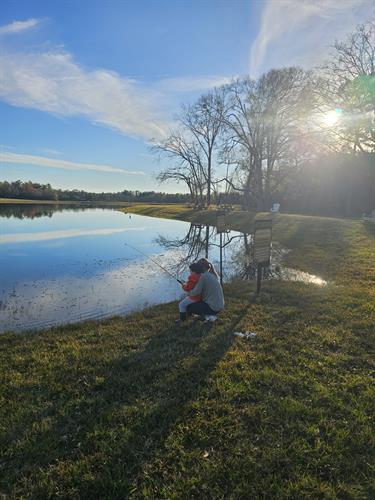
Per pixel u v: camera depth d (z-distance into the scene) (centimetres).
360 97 2245
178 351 416
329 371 358
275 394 316
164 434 262
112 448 246
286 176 3416
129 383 340
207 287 526
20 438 261
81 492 212
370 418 279
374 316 527
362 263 966
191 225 2823
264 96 2998
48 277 992
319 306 589
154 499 206
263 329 488
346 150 2788
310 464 231
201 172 4312
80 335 498
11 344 472
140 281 945
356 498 206
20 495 211
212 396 314
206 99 3331
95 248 1578
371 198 2945
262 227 677
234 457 238
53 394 326
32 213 4703
